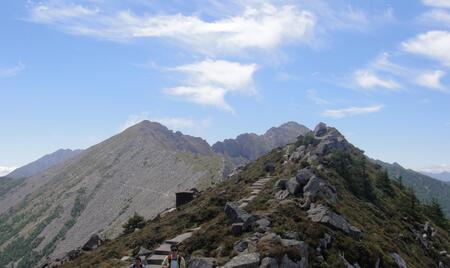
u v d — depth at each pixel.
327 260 31.47
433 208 91.38
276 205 41.75
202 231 38.22
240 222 36.28
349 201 54.47
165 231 47.53
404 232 55.44
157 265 34.91
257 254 28.02
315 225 34.81
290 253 28.56
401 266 39.75
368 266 34.25
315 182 44.94
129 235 56.97
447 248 63.72
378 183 76.69
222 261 30.02
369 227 47.00
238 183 70.25
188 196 75.94
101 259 43.97
